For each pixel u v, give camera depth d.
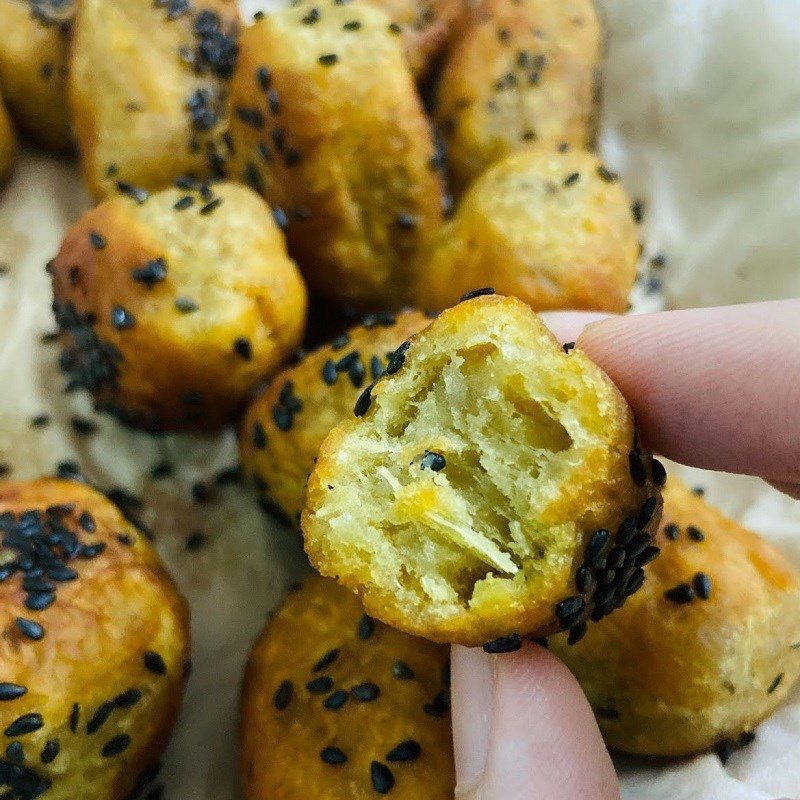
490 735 0.11
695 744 0.13
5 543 0.12
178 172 0.16
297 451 0.14
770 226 0.17
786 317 0.11
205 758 0.14
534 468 0.10
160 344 0.14
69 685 0.11
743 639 0.12
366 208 0.16
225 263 0.14
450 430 0.10
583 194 0.15
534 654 0.11
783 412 0.11
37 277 0.17
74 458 0.16
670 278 0.17
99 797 0.12
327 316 0.17
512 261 0.15
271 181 0.15
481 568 0.10
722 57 0.18
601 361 0.12
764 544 0.14
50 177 0.18
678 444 0.12
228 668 0.14
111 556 0.13
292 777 0.12
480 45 0.17
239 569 0.15
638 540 0.10
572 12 0.17
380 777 0.12
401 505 0.10
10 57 0.17
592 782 0.10
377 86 0.15
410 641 0.13
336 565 0.10
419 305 0.16
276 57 0.15
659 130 0.18
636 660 0.12
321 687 0.12
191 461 0.16
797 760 0.13
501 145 0.17
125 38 0.16
